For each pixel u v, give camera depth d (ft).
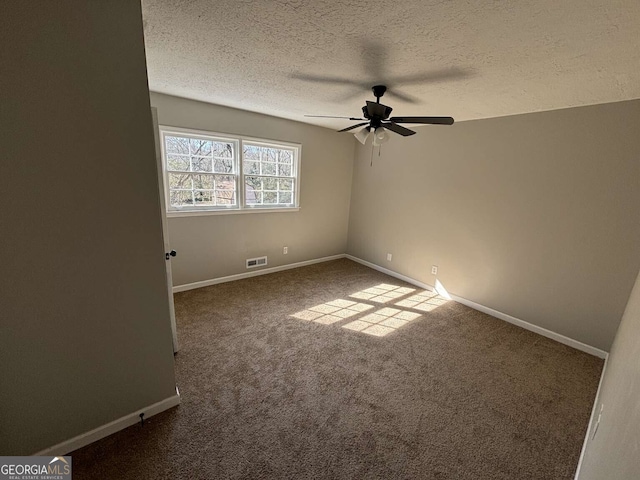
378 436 5.46
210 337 8.51
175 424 5.50
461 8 4.15
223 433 5.36
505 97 8.02
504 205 10.16
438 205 12.24
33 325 4.17
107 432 5.15
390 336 9.04
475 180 10.89
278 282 13.12
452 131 11.41
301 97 9.34
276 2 4.30
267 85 8.30
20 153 3.68
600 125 7.93
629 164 7.58
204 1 4.34
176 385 6.37
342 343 8.51
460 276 11.71
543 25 4.45
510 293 10.26
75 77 3.87
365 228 15.93
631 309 5.90
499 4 3.99
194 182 11.19
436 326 9.80
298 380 6.86
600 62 5.58
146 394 5.52
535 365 7.88
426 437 5.49
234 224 12.52
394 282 13.75
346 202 16.58
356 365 7.52
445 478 4.74
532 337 9.37
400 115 10.81
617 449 2.64
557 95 7.55
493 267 10.65
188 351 7.82
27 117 3.65
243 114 11.60
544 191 9.15
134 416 5.42
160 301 5.35
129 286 4.92
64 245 4.19
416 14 4.38
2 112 3.49
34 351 4.24
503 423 5.90
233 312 10.09
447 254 12.09
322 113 11.64
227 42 5.67
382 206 14.76
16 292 3.96
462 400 6.48
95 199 4.33
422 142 12.52
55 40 3.67
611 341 8.20
